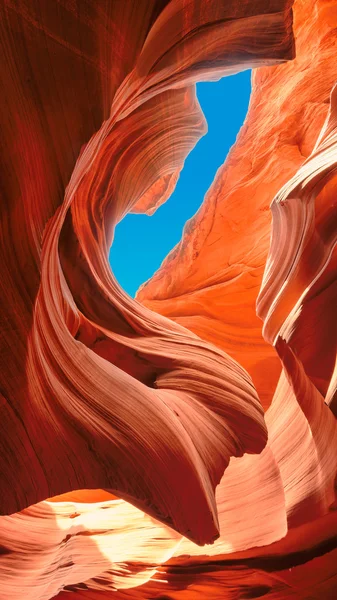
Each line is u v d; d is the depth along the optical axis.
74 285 5.30
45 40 2.19
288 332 4.61
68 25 2.25
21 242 2.38
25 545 4.86
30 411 2.84
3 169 2.19
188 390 5.10
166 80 3.85
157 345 5.56
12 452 2.82
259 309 5.21
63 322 3.60
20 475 2.88
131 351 5.35
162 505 3.64
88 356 3.78
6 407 2.70
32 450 2.92
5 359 2.56
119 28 2.51
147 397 4.08
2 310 2.44
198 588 4.97
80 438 3.24
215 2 3.30
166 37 3.13
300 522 4.49
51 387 3.10
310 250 4.51
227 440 4.86
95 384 3.64
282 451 5.57
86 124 2.38
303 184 4.41
